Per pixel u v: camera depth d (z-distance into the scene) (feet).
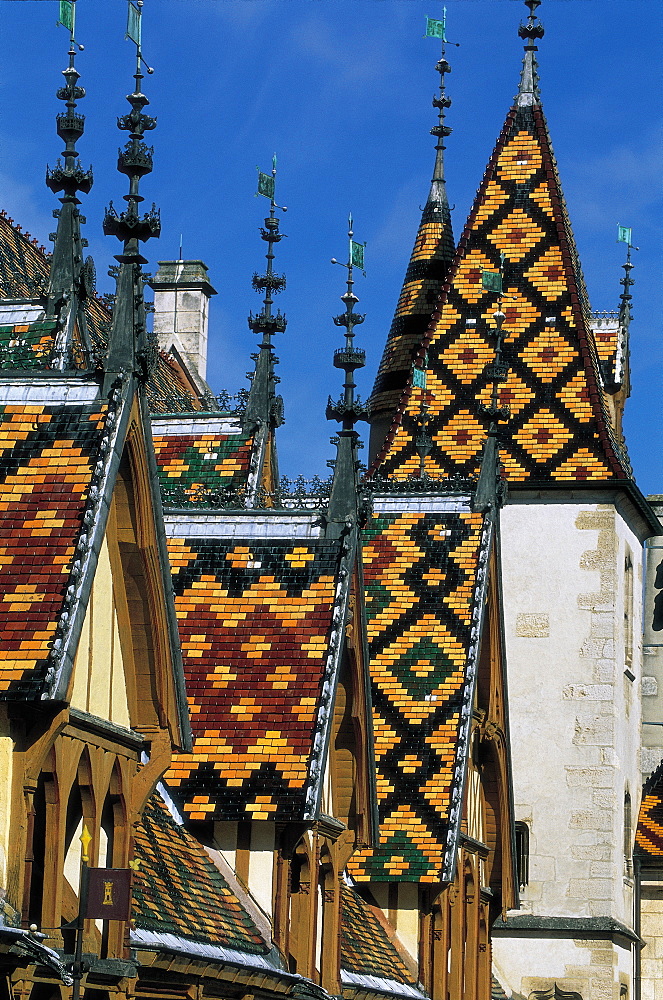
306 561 116.57
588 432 197.67
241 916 108.17
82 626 83.10
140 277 90.12
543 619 198.59
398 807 138.72
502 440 198.18
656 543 242.58
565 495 198.29
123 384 87.71
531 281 201.26
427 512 150.30
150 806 106.73
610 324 208.85
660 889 218.59
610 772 195.93
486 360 198.90
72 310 110.11
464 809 144.05
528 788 196.85
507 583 199.31
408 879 136.26
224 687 112.68
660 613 239.30
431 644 143.64
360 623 118.42
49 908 83.15
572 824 195.62
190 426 151.94
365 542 149.28
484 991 155.12
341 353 119.55
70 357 106.11
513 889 158.10
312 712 111.45
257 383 151.94
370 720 120.47
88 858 86.22
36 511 84.58
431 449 196.13
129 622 91.66
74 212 112.68
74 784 87.04
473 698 141.90
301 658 113.19
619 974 196.95
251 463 148.25
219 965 99.14
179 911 99.60
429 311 214.07
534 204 203.92
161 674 92.22
